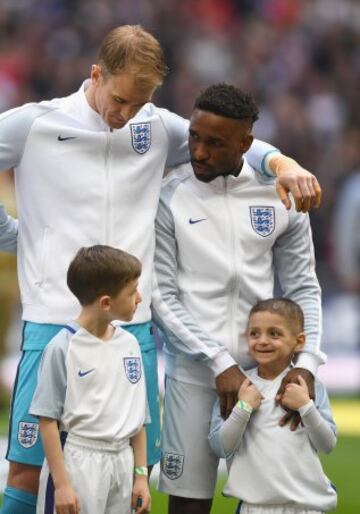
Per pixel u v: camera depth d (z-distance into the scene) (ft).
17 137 40.04
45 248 40.16
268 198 42.34
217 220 41.88
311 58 144.36
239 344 41.96
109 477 37.99
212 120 40.16
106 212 40.29
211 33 142.51
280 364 41.16
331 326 111.96
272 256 43.32
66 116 40.37
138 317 40.68
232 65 140.26
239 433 40.04
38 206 40.32
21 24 139.54
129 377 38.70
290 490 40.01
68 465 37.73
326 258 121.60
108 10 141.08
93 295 38.04
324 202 124.47
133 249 40.57
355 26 149.59
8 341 93.50
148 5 142.31
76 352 38.04
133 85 38.27
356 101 140.97
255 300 42.27
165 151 41.63
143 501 38.40
